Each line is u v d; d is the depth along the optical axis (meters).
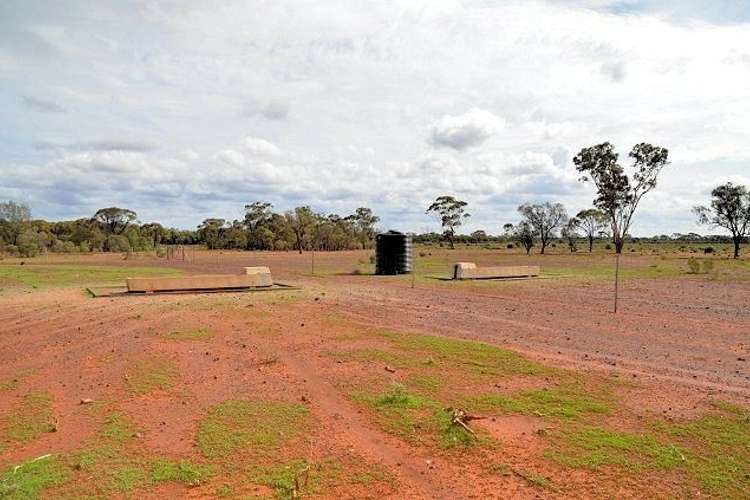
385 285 24.55
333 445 6.07
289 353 10.36
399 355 10.12
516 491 5.06
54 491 5.03
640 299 19.38
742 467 5.51
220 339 11.66
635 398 7.63
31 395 7.94
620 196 46.16
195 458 5.73
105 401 7.61
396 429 6.50
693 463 5.59
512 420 6.80
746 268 37.75
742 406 7.27
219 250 93.31
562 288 23.39
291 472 5.41
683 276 30.30
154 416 6.99
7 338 12.09
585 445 6.03
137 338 11.80
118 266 39.50
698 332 12.80
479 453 5.85
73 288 22.42
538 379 8.57
